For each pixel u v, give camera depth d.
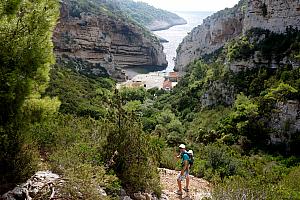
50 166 9.65
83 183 8.11
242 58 46.50
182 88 75.25
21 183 8.72
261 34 47.97
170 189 12.36
